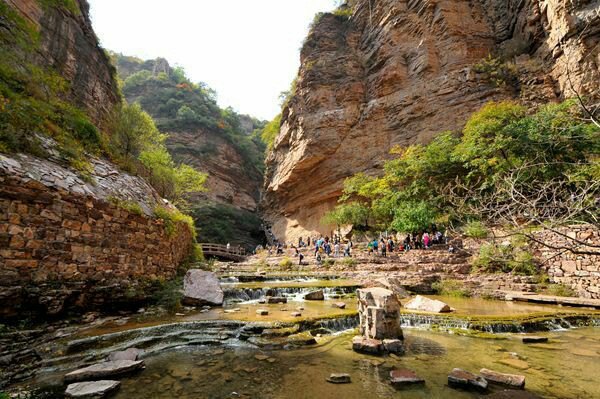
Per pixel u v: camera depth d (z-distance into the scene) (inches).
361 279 557.6
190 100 2213.3
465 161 834.8
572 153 541.3
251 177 2156.7
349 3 1606.8
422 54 1157.1
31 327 215.2
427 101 1106.1
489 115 824.9
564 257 479.5
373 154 1189.7
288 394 159.8
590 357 223.6
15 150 242.5
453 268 580.7
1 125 245.4
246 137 2391.7
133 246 332.5
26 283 217.0
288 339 243.0
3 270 203.9
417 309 365.7
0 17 406.6
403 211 817.5
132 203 344.2
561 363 211.0
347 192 1165.7
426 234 764.6
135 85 2164.1
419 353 228.7
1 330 196.2
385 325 246.8
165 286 379.6
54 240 238.4
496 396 158.7
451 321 305.9
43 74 422.0
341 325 296.8
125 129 823.1
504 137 721.6
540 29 966.4
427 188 870.4
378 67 1294.3
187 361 205.5
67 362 191.3
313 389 165.8
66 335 220.5
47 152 277.9
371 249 828.6
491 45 1122.7
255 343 240.4
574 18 824.3
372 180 1107.9
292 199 1489.9
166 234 413.7
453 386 171.2
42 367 181.6
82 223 264.4
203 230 1502.2
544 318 319.0
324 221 1215.6
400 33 1253.7
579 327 320.8
